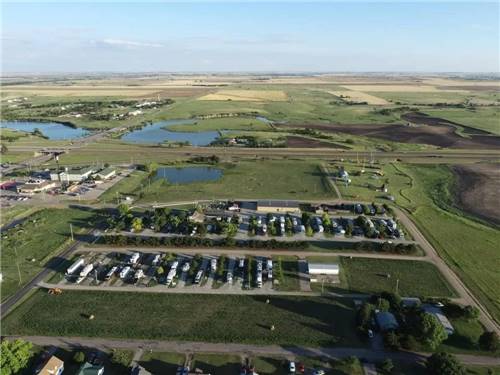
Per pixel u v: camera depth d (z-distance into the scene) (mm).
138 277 82062
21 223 110750
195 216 111375
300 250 94938
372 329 66688
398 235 101875
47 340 64375
